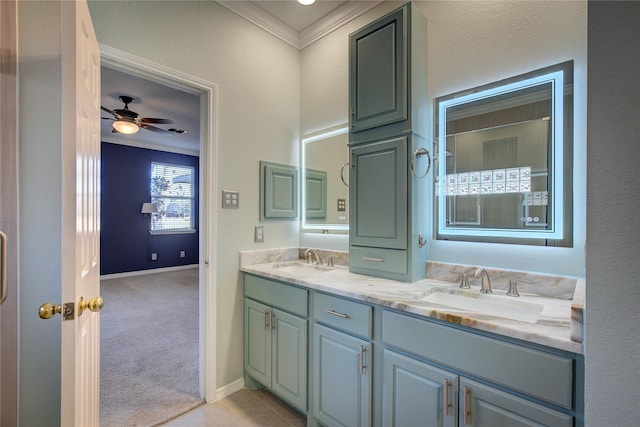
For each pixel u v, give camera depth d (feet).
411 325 4.14
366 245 5.96
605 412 2.23
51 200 4.47
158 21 5.84
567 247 4.42
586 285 2.32
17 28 4.25
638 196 2.11
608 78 2.21
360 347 4.73
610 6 2.21
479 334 3.55
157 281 17.56
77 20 3.22
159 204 20.52
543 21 4.68
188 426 5.67
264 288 6.51
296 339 5.78
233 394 6.78
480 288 4.94
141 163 19.58
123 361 8.05
